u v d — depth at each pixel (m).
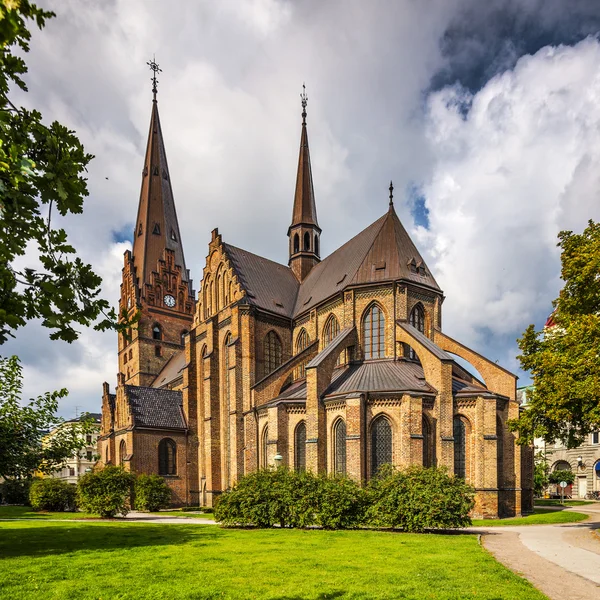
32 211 7.35
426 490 26.36
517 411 41.75
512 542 22.33
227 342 56.38
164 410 60.31
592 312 29.44
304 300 59.62
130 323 8.52
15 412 20.14
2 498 60.12
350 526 27.19
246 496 28.86
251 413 48.81
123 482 39.75
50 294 7.52
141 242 82.75
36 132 7.39
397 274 48.62
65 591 12.72
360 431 38.53
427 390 39.69
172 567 15.66
